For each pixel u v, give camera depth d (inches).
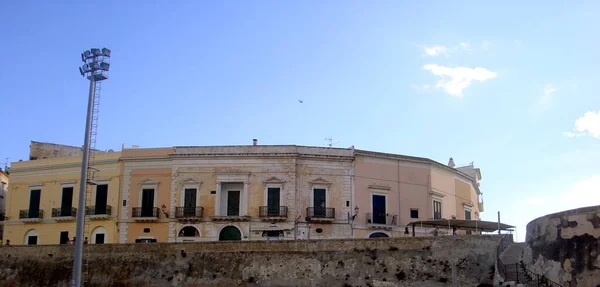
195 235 2524.6
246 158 2541.8
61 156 3014.3
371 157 2613.2
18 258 2190.0
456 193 2942.9
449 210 2842.0
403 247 1845.5
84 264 2082.9
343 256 1879.9
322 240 1909.4
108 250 2086.6
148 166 2600.9
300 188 2532.0
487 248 1772.9
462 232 2906.0
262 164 2539.4
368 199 2578.7
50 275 2127.2
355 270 1856.5
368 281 1836.9
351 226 2522.1
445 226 2368.4
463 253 1786.4
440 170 2802.7
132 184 2593.5
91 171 2655.0
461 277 1761.8
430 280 1791.3
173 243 2033.7
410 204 2637.8
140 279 2023.9
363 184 2578.7
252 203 2517.2
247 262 1948.8
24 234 2721.5
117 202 2586.1
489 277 1738.4
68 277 2105.1
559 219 1331.2
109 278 2052.2
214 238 2503.7
